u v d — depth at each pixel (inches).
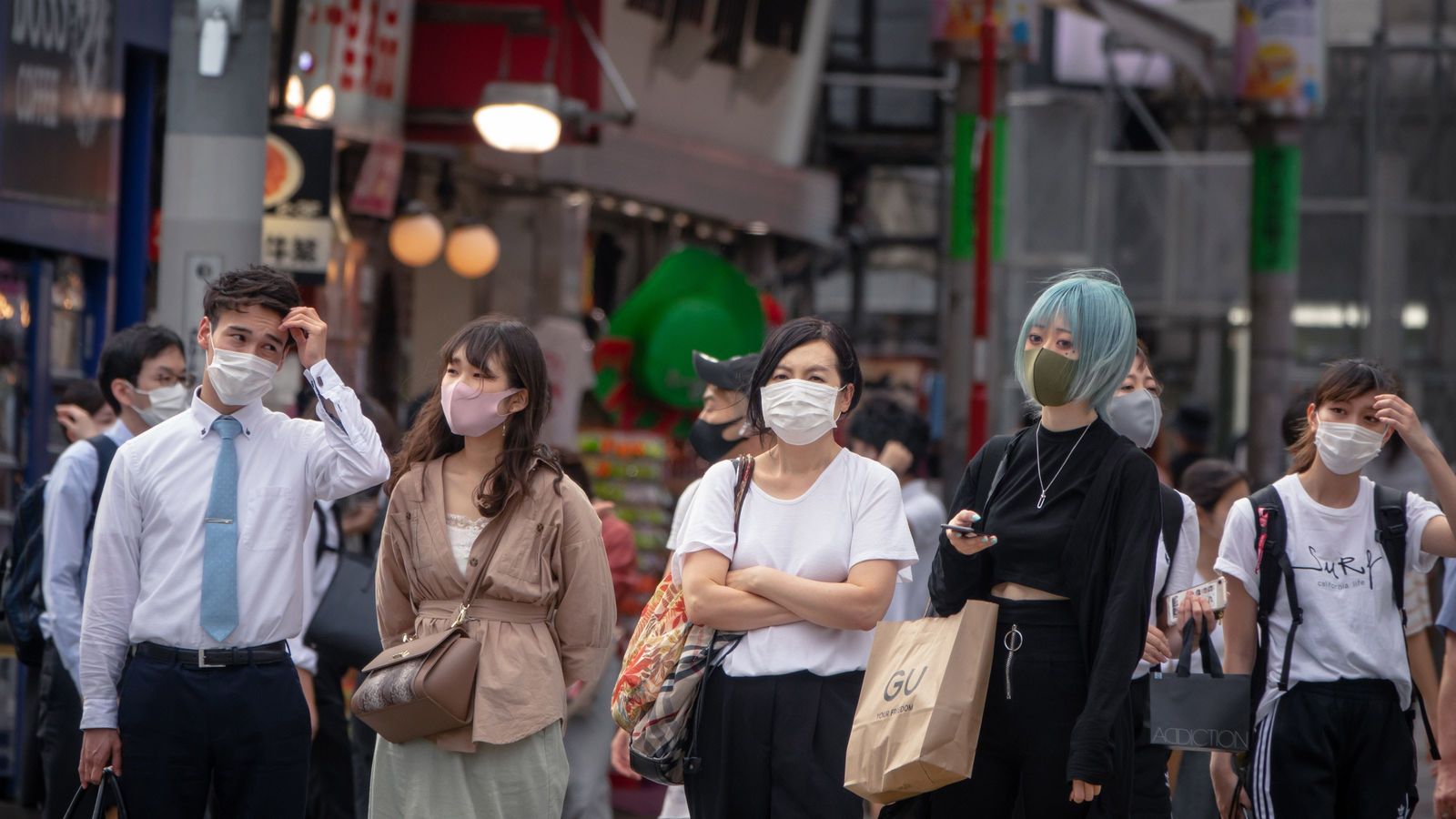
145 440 546.0
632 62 1583.4
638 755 543.8
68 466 669.3
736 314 1449.3
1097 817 480.7
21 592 692.1
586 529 537.3
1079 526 489.4
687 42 1648.6
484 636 520.4
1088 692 477.4
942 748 472.4
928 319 2947.8
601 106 1346.0
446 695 503.5
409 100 1253.7
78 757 687.1
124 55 1081.4
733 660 527.5
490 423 527.2
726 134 1744.6
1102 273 515.5
